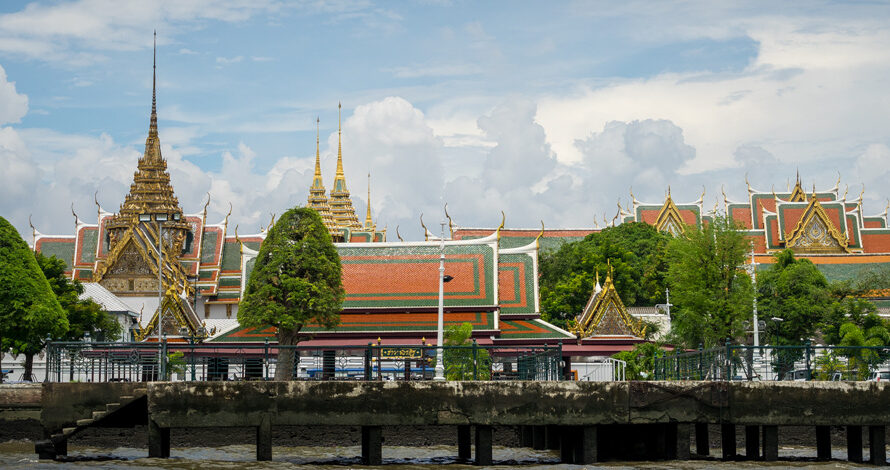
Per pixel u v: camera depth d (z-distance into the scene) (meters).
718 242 79.38
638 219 166.12
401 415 48.09
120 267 128.12
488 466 49.03
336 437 57.50
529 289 90.12
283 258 71.12
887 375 61.94
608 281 89.88
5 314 70.50
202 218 137.50
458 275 88.31
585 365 90.44
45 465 47.34
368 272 88.38
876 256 140.38
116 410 49.16
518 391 48.50
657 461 50.50
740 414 49.44
